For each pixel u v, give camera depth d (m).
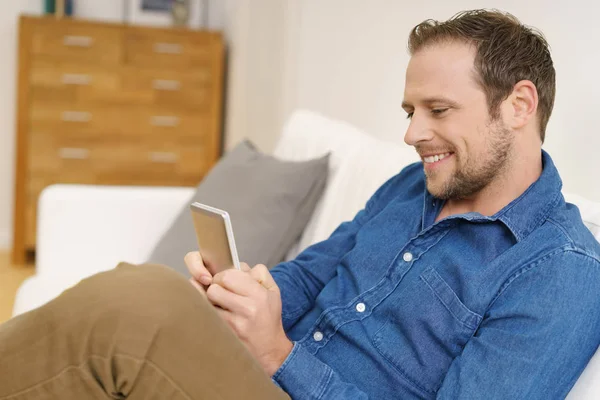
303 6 3.18
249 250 1.99
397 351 1.26
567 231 1.16
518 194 1.25
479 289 1.18
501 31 1.22
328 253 1.53
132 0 4.13
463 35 1.23
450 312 1.21
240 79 3.71
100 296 1.07
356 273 1.40
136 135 3.94
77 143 3.87
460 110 1.22
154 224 2.36
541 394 1.08
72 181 3.89
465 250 1.25
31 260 4.00
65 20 3.74
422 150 1.28
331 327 1.35
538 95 1.24
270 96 3.50
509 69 1.21
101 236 2.31
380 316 1.31
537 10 1.78
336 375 1.22
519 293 1.14
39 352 1.06
